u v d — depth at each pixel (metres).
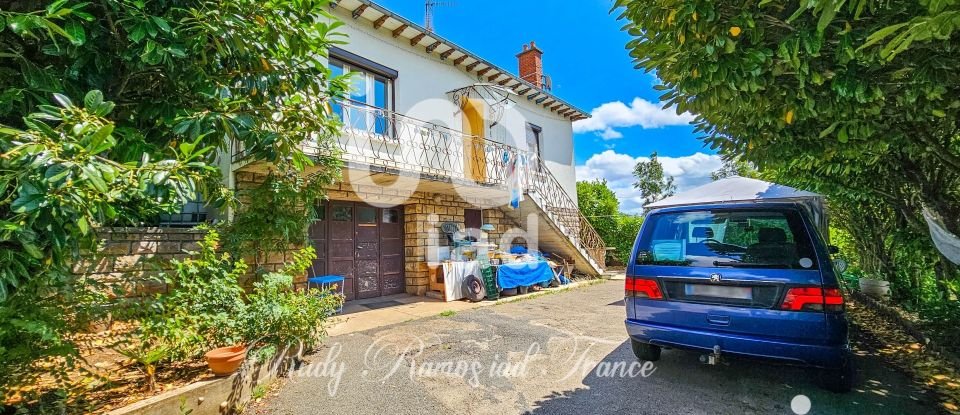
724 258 3.34
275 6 2.87
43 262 1.93
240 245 4.98
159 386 3.05
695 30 2.53
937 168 4.42
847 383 3.14
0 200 1.69
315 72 3.35
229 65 2.95
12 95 1.89
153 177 1.88
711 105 3.07
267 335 3.94
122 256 4.28
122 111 2.59
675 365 4.01
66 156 1.59
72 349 2.54
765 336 3.01
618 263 15.80
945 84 2.24
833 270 2.93
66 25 1.95
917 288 5.95
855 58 2.31
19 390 2.45
